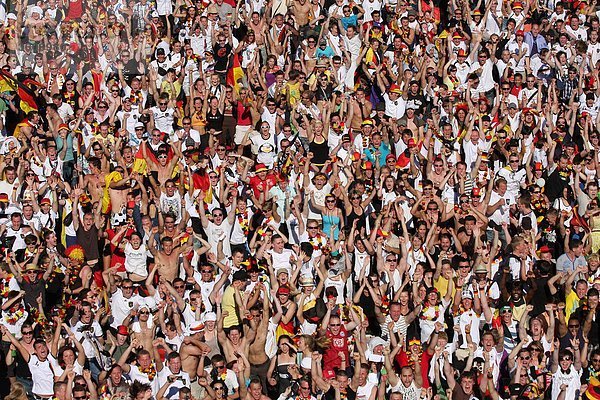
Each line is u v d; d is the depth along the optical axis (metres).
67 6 85.12
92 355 64.44
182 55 84.88
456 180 76.94
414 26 89.94
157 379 63.75
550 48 91.38
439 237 73.12
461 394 65.38
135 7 86.19
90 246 70.31
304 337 65.50
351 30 86.75
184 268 69.06
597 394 66.19
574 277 71.88
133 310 65.31
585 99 88.38
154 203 73.06
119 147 76.69
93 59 83.19
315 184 74.38
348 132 80.88
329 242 70.50
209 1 89.00
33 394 63.19
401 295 67.50
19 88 79.38
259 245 71.25
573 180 79.44
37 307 66.50
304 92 81.50
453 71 88.06
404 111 83.56
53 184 72.38
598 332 68.44
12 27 83.62
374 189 74.81
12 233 69.94
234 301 66.12
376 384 64.69
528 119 83.25
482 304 68.38
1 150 76.50
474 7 94.81
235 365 64.31
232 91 83.62
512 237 73.69
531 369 67.19
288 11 89.81
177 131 79.12
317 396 64.19
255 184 74.19
